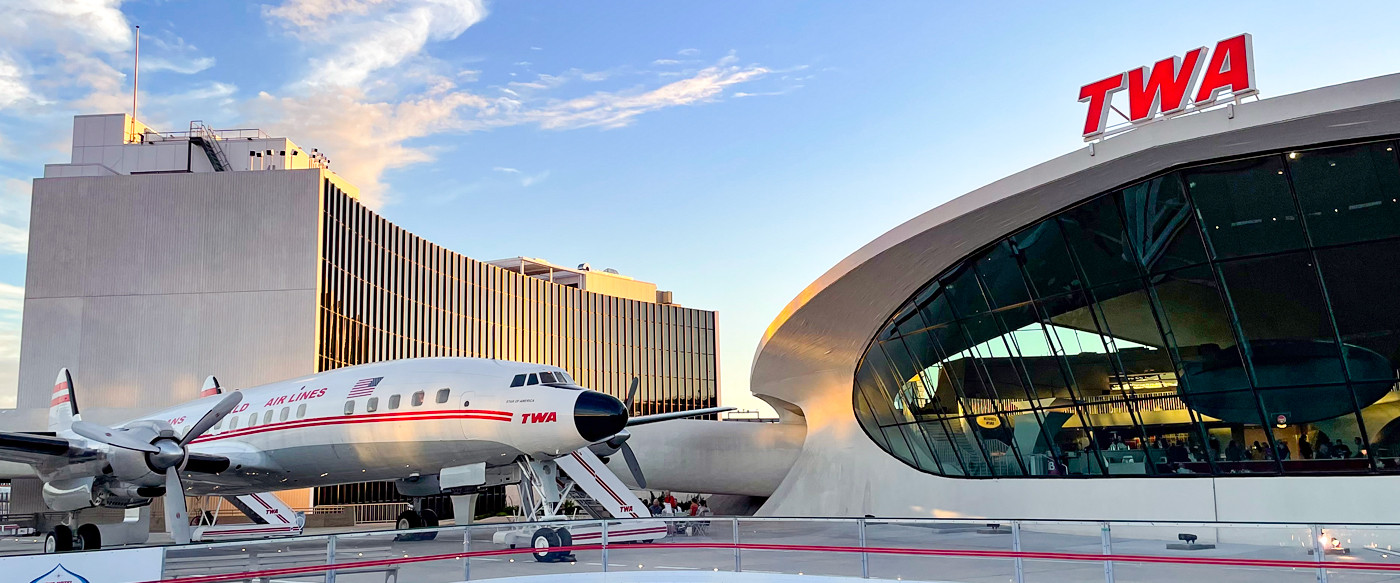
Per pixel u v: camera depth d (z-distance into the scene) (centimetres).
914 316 2702
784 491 3281
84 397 4209
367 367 2352
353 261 4575
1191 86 2025
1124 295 2225
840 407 3253
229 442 2409
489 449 2088
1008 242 2388
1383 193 1878
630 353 7719
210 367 4191
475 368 2175
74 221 4369
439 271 5509
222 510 3897
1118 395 2291
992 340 2511
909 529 1296
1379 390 1944
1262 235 2014
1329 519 1966
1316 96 1830
